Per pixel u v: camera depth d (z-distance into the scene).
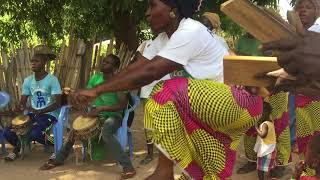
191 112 2.44
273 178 4.62
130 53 7.39
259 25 0.83
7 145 5.94
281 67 0.69
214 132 2.49
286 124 4.56
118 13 7.94
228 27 7.85
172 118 2.43
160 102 2.45
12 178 4.74
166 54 2.30
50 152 5.66
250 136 4.67
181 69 2.46
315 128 3.81
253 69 0.93
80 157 5.36
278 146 4.56
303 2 3.25
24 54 6.80
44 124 5.16
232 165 2.60
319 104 3.74
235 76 0.96
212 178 2.54
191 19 2.44
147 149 5.36
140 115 7.52
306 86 0.72
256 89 2.42
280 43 0.66
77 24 8.88
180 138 2.48
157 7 2.45
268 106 4.39
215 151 2.51
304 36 0.66
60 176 4.81
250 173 4.85
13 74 6.79
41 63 5.25
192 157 2.55
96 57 7.33
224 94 2.40
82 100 2.27
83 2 7.24
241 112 2.45
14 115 5.55
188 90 2.42
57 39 9.26
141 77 2.25
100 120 4.86
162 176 2.61
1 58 6.85
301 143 3.91
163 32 2.60
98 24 8.68
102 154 5.12
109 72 4.98
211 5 6.83
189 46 2.33
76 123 4.84
